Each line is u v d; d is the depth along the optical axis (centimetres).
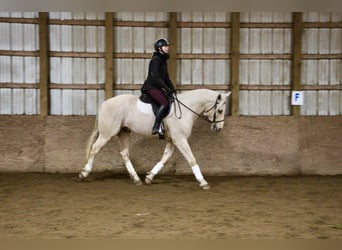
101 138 807
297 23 909
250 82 934
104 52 921
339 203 695
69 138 916
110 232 545
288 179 884
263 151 928
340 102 935
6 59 910
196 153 924
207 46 929
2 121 904
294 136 928
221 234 538
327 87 932
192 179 877
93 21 913
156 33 925
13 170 912
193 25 921
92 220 593
